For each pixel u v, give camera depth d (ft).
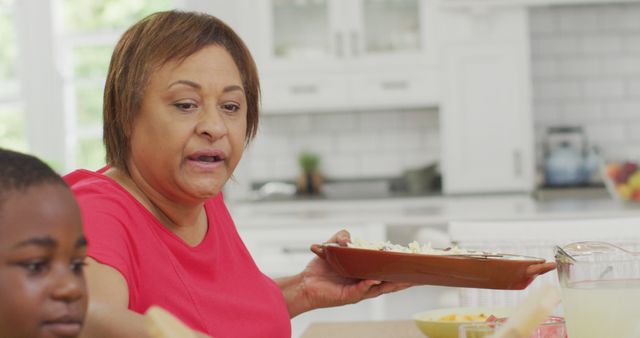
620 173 12.51
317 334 5.50
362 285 4.88
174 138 3.94
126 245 3.69
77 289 2.03
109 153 4.17
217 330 4.07
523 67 15.56
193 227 4.30
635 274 3.54
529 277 4.09
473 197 15.48
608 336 3.52
